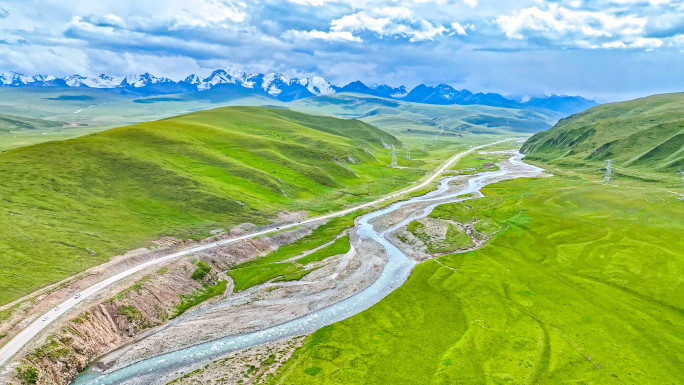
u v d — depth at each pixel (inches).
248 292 3624.5
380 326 3009.4
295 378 2427.4
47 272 3307.1
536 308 3169.3
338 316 3201.3
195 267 3846.0
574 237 4633.4
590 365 2458.2
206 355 2689.5
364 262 4274.1
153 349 2746.1
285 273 3986.2
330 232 5344.5
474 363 2524.6
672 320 2896.2
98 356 2652.6
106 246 3951.8
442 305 3304.6
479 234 5049.2
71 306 2886.3
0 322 2613.2
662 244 4195.4
